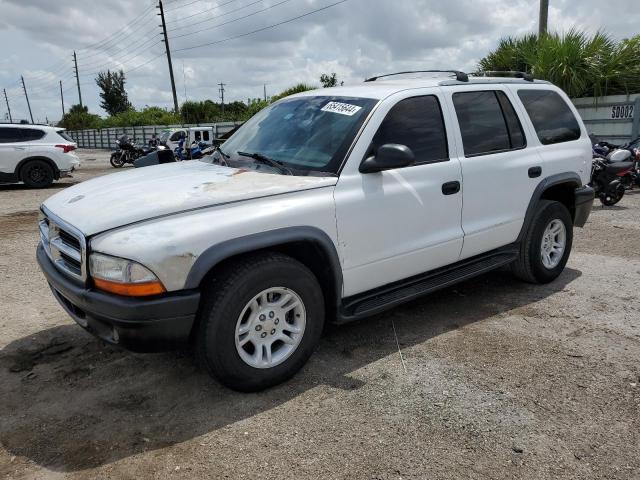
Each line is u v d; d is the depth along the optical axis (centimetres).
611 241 715
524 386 342
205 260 297
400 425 302
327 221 343
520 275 523
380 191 370
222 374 317
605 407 318
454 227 424
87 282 302
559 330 427
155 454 281
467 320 450
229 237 306
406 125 395
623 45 1409
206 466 271
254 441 290
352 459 274
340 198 350
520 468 267
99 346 409
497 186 451
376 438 291
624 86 1338
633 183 1097
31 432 302
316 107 412
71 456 281
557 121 528
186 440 292
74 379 361
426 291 409
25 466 273
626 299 494
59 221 329
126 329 291
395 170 383
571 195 542
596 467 267
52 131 1491
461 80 450
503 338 414
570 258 635
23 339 423
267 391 339
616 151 957
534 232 498
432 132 411
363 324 443
